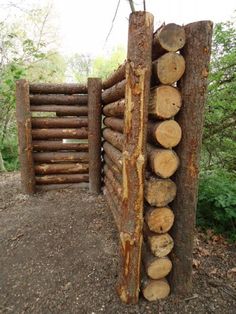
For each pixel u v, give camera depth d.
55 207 3.82
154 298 2.06
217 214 2.95
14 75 5.86
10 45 6.81
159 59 1.65
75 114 4.41
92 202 4.01
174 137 1.77
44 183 4.47
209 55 1.65
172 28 1.60
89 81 4.04
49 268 2.47
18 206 3.86
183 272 2.03
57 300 2.09
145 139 1.77
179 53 1.75
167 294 2.09
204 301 2.04
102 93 4.11
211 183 3.17
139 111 1.71
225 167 3.95
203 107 1.72
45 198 4.16
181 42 1.64
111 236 3.02
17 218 3.48
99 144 4.25
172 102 1.71
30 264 2.54
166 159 1.78
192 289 2.15
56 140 4.44
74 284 2.26
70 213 3.62
